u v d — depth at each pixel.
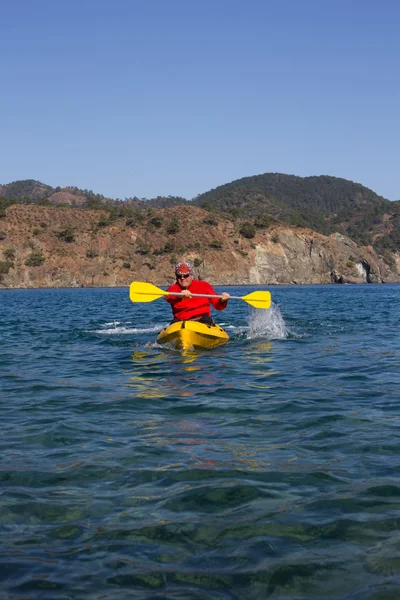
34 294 68.81
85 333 13.88
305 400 6.37
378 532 3.16
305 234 145.25
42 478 4.02
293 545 3.04
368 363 8.80
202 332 10.70
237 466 4.21
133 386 7.32
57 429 5.30
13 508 3.52
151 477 4.02
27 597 2.60
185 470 4.14
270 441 4.84
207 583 2.71
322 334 12.86
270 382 7.45
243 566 2.85
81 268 130.62
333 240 148.00
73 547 3.05
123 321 18.08
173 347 10.76
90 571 2.81
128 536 3.16
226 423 5.46
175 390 7.02
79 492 3.77
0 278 124.19
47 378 7.94
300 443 4.77
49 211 147.12
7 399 6.64
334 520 3.31
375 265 153.88
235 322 16.89
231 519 3.35
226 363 9.05
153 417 5.73
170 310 25.59
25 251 131.00
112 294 66.12
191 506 3.53
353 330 13.73
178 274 11.30
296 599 2.57
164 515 3.41
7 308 28.89
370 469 4.12
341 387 7.08
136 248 137.50
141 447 4.70
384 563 2.85
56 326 16.09
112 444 4.80
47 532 3.21
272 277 137.75
